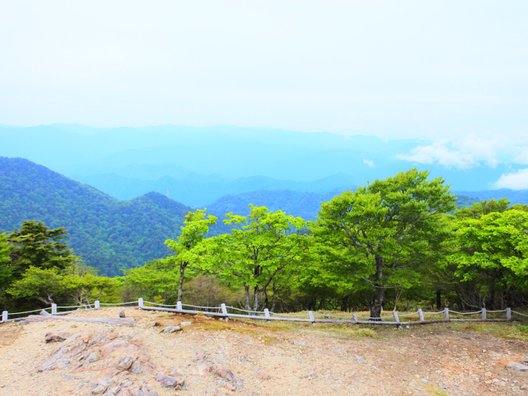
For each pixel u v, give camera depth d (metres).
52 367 12.47
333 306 40.88
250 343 16.38
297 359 15.38
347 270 22.83
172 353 14.10
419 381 14.13
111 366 12.28
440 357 16.45
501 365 15.41
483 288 30.48
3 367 13.05
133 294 42.56
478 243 22.45
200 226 31.03
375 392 13.16
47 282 33.94
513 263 19.59
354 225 22.28
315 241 25.47
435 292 34.38
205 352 14.53
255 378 13.40
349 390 13.20
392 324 22.06
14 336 16.14
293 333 18.83
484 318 23.75
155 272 41.94
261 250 25.75
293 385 13.23
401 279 21.38
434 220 22.05
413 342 18.56
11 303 35.72
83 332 14.89
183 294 40.25
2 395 11.02
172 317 18.48
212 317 19.55
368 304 36.12
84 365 12.48
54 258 40.09
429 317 25.86
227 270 25.91
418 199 21.50
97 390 10.90
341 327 21.03
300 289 34.94
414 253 22.42
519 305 30.08
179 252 31.56
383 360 15.98
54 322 17.61
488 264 20.98
